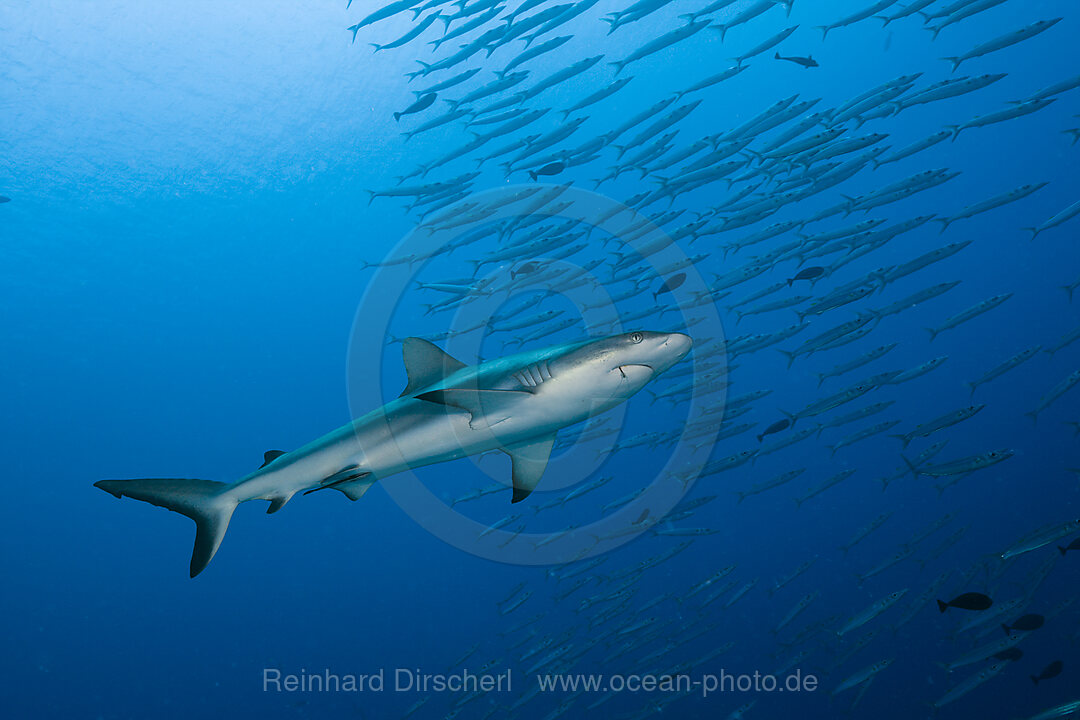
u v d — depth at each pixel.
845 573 44.16
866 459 78.94
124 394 69.81
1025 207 112.81
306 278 58.75
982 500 45.78
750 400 12.36
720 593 11.80
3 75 31.58
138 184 41.66
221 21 32.50
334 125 40.75
